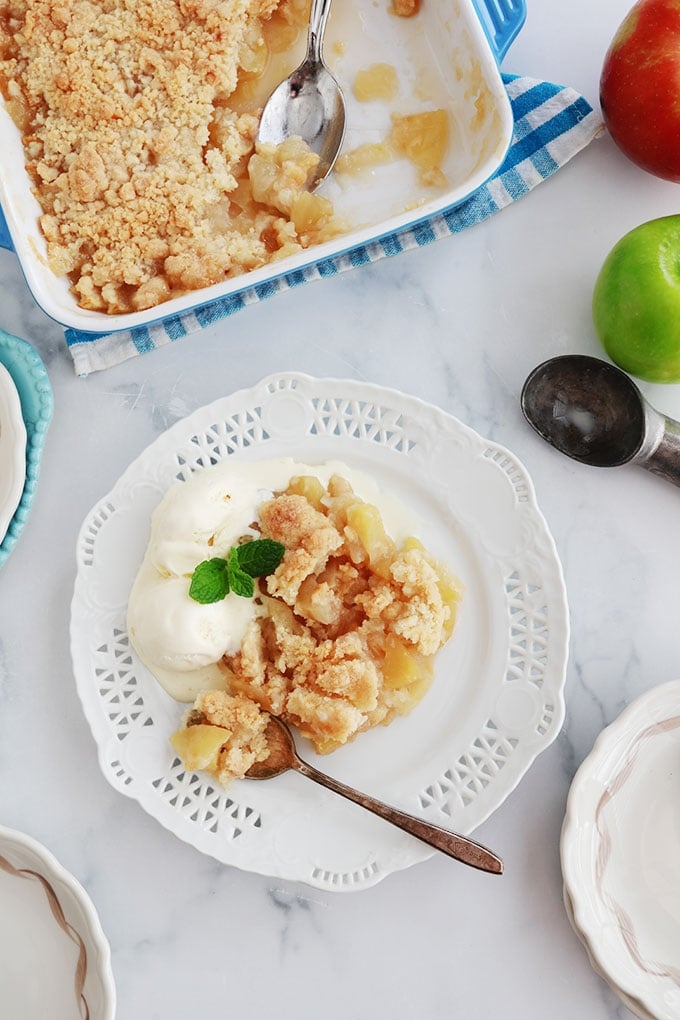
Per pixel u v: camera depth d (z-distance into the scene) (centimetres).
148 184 64
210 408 64
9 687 64
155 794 61
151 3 65
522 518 63
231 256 65
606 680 64
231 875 63
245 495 62
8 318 67
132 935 63
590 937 59
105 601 63
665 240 60
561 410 65
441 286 67
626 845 61
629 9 68
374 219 67
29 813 63
